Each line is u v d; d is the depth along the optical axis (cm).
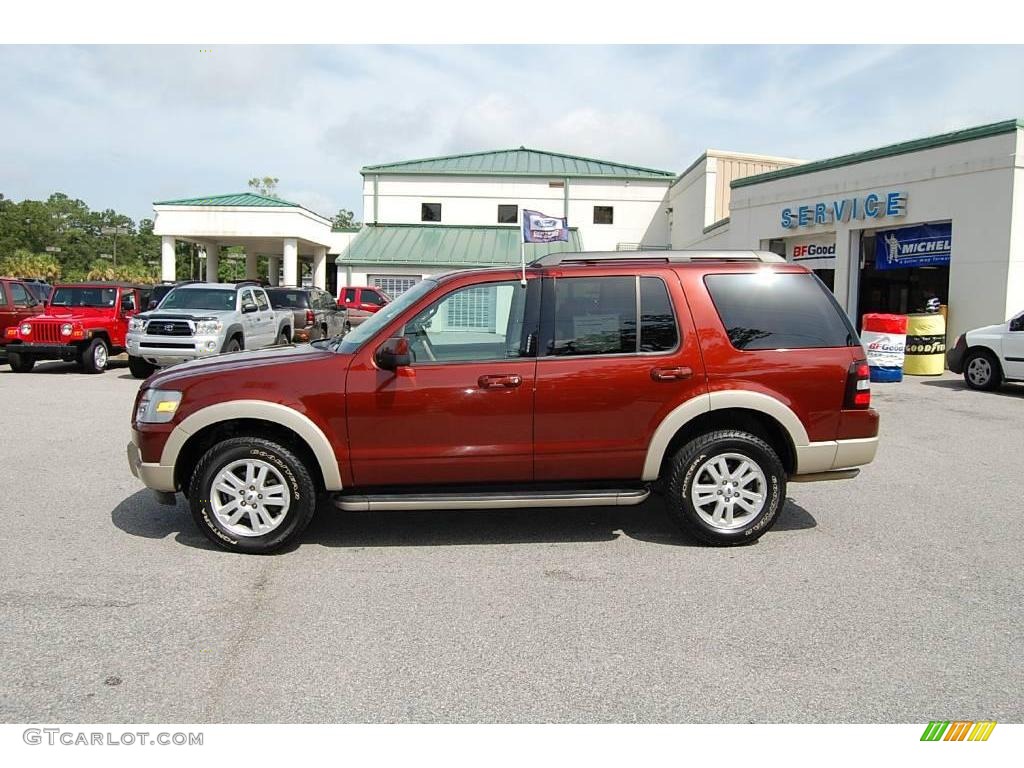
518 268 502
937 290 1684
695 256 520
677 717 304
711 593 427
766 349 500
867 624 388
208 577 445
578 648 360
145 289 1742
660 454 493
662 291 501
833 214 1844
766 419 519
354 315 2403
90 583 433
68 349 1486
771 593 428
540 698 317
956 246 1586
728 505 504
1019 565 475
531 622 388
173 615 392
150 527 538
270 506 489
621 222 3447
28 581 435
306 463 496
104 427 921
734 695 320
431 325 491
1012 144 1475
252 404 471
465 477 489
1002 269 1504
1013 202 1482
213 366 496
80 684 323
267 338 1639
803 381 498
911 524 559
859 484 679
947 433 919
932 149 1627
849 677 335
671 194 3328
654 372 488
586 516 576
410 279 2959
